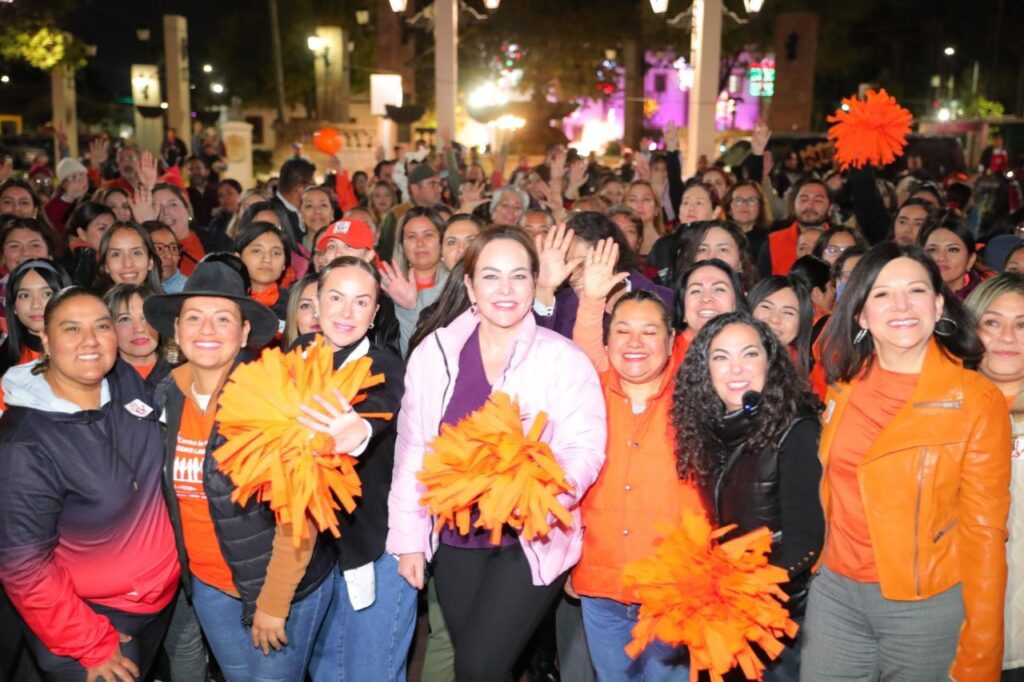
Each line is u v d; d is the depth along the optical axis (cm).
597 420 306
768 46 3597
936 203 808
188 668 375
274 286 541
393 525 317
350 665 345
